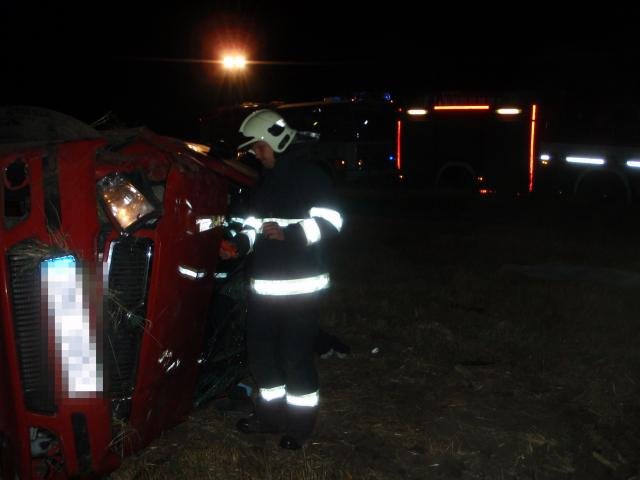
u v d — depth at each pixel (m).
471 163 16.05
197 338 3.78
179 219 3.44
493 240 10.25
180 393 3.76
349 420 4.31
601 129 14.18
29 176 3.04
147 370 3.37
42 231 3.04
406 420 4.32
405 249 9.52
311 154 4.11
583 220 12.46
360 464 3.80
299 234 3.71
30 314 3.08
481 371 5.10
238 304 4.59
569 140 14.68
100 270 3.14
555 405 4.59
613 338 5.78
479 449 4.01
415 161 16.88
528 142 15.20
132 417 3.36
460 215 13.30
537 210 13.66
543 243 10.05
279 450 3.93
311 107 17.47
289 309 3.85
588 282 7.66
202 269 3.67
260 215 3.94
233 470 3.68
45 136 3.72
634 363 5.25
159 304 3.36
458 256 9.11
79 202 3.09
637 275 8.08
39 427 3.11
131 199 3.26
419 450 3.99
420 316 6.33
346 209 14.20
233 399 4.43
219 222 3.80
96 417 3.17
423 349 5.50
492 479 3.73
